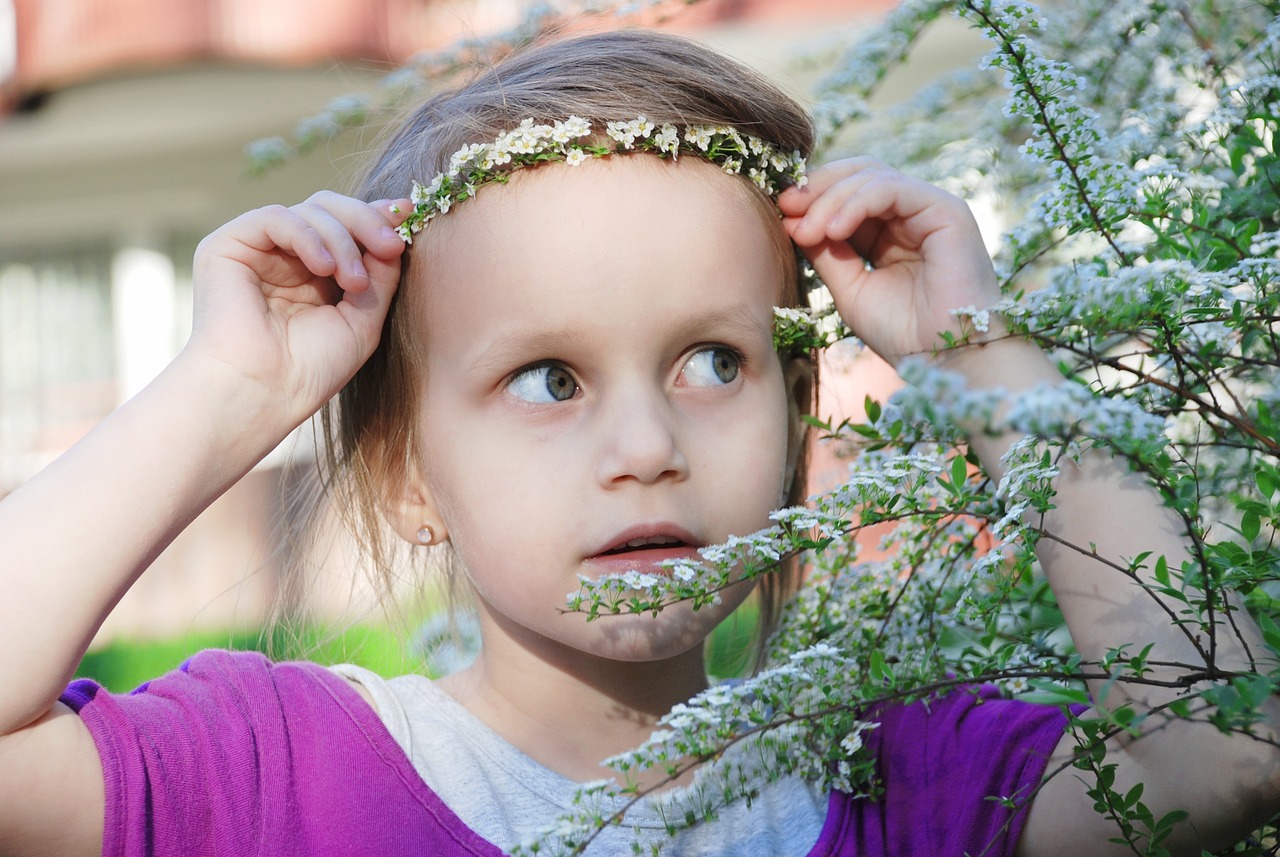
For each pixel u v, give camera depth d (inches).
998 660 50.0
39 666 46.2
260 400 52.8
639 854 50.1
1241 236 49.9
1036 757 54.4
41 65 297.4
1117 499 50.6
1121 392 50.3
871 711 57.1
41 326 359.3
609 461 51.5
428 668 77.4
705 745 44.2
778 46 253.4
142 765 49.1
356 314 56.5
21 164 331.3
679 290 53.2
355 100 90.3
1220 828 47.3
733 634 83.0
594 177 53.9
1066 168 49.2
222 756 51.6
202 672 55.4
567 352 53.0
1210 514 59.9
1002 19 47.8
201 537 295.0
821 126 74.9
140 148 321.4
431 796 53.7
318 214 55.5
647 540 52.2
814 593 60.7
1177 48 71.5
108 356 356.8
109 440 49.8
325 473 69.7
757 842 55.6
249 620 230.7
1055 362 55.5
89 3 289.3
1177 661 47.4
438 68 85.5
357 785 53.2
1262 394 54.6
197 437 50.8
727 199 56.0
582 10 80.2
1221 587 44.7
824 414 100.1
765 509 55.4
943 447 54.7
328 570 82.6
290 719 54.6
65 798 47.5
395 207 56.9
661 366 53.7
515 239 53.2
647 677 58.3
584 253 52.6
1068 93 49.7
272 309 55.6
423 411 57.4
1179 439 61.1
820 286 64.7
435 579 75.8
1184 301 45.9
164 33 283.6
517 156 54.2
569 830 42.9
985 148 80.3
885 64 76.6
